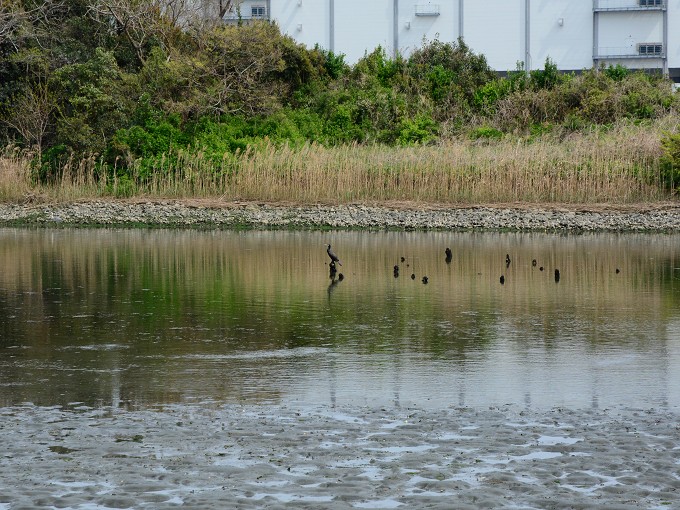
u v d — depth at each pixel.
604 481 8.12
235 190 42.00
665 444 9.12
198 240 31.84
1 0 52.62
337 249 28.92
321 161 42.00
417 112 55.03
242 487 8.02
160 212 39.47
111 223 37.72
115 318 16.55
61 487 8.00
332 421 9.97
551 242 31.64
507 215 38.34
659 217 37.59
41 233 34.38
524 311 17.50
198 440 9.26
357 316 16.86
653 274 23.17
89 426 9.73
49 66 52.47
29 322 16.12
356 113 53.84
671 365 12.84
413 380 11.91
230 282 21.39
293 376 12.09
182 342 14.37
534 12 78.00
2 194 42.28
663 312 17.41
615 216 37.88
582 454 8.84
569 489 7.95
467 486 8.04
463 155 42.28
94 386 11.52
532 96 55.81
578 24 77.69
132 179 43.78
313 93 56.41
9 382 11.72
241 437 9.37
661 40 76.81
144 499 7.74
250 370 12.44
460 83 59.69
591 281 21.83
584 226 36.38
